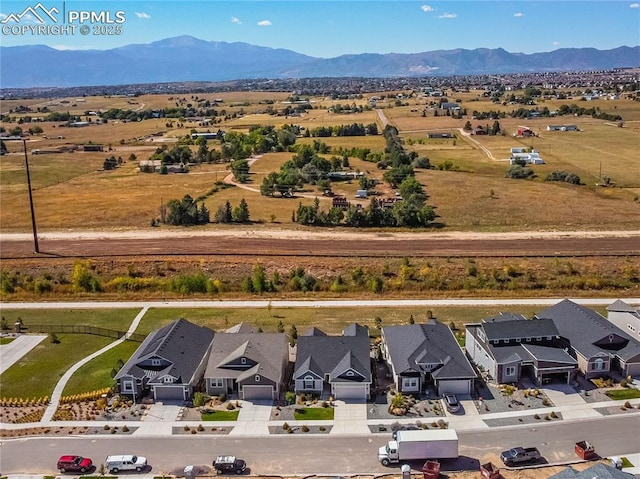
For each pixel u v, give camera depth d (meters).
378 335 72.81
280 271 94.81
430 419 54.88
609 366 61.50
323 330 74.31
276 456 50.00
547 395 58.47
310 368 59.44
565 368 59.81
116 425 54.81
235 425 54.50
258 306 83.50
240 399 58.81
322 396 59.19
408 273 91.19
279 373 59.69
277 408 57.19
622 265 93.94
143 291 90.12
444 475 47.06
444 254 99.94
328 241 108.25
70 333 75.62
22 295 89.69
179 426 54.53
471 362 66.50
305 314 80.12
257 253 101.50
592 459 48.72
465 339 70.38
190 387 59.00
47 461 49.75
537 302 82.56
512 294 85.88
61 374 64.38
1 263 99.06
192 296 87.94
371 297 86.12
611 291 86.50
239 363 60.25
